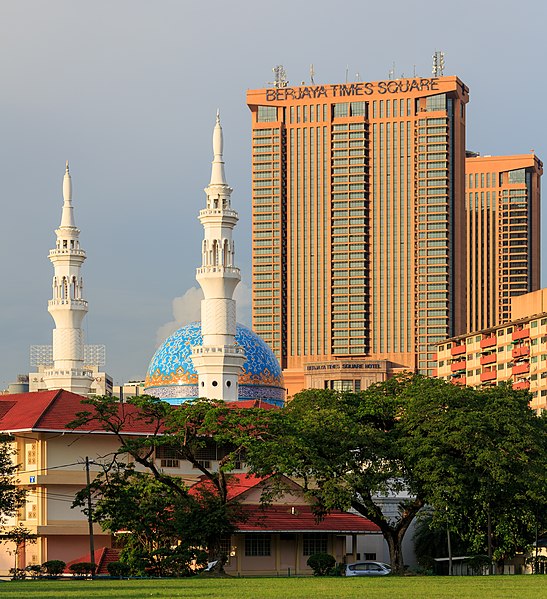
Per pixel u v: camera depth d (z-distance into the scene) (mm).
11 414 169000
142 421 167500
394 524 171125
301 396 147250
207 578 122625
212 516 130250
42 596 84812
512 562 163750
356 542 171625
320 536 155875
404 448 133125
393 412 141000
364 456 135250
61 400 169000
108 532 165000
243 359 198625
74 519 165000
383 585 100562
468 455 132500
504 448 134000
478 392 142625
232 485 156000
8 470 140875
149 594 87188
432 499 129500
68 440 164625
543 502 135625
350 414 141875
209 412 133125
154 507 131875
